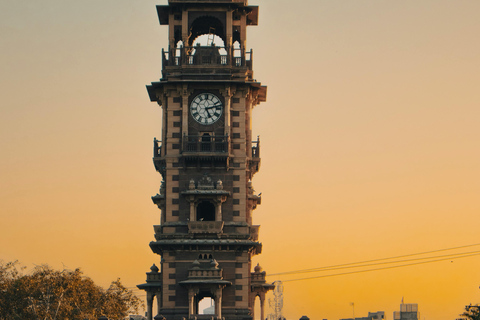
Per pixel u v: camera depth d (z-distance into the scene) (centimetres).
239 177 10806
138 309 13262
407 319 17300
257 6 11162
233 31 11225
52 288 11725
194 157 10681
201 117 10875
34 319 11569
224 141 10744
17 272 12288
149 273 11188
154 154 11000
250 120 11094
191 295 10344
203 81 10825
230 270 10581
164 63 11144
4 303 11575
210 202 10719
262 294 11162
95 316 12069
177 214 10719
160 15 11369
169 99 10919
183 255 10594
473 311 11469
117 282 13225
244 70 10981
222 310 10475
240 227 10688
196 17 11088
